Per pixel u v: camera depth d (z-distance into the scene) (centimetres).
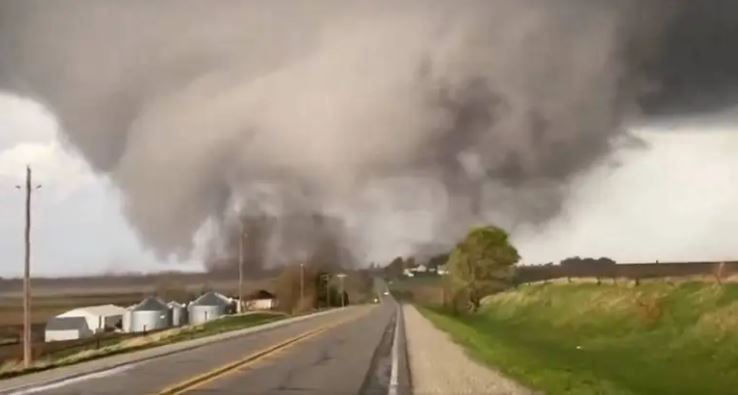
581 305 3067
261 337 3219
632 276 3048
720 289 2573
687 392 1698
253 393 1334
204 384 1484
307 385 1445
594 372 1905
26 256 2583
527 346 2598
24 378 1670
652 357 2208
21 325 4309
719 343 2219
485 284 3678
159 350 2600
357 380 1527
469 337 2892
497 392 1385
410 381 1512
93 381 1586
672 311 2620
